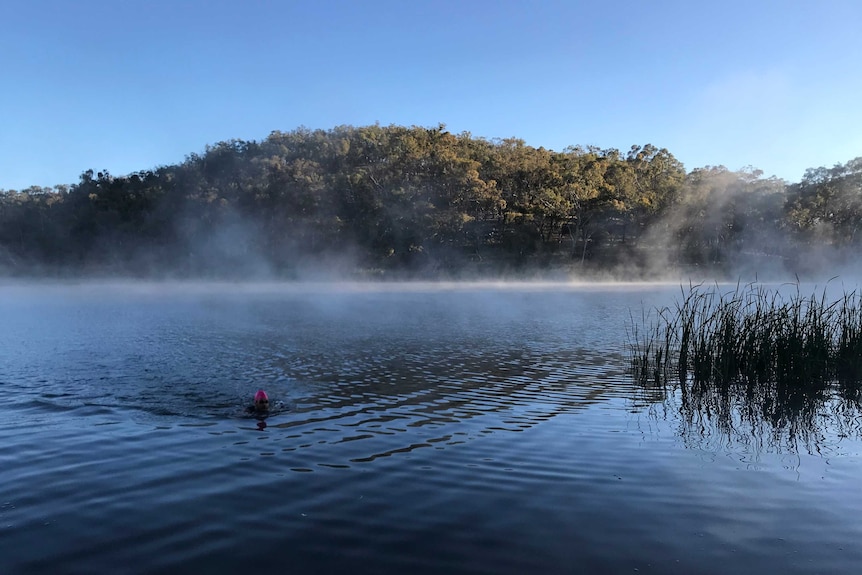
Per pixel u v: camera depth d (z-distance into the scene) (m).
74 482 5.98
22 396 9.78
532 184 58.78
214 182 65.00
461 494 5.69
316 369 12.11
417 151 56.50
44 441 7.32
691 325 12.39
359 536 4.83
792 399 9.88
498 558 4.49
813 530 4.97
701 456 6.86
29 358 13.40
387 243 56.69
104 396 9.80
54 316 23.28
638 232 59.19
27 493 5.71
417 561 4.45
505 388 10.41
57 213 70.00
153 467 6.41
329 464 6.50
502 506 5.42
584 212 55.56
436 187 55.31
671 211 56.56
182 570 4.32
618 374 11.73
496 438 7.47
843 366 11.94
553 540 4.78
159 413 8.72
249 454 6.83
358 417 8.47
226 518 5.15
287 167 58.31
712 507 5.44
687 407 9.22
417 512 5.28
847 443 7.42
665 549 4.64
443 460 6.64
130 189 68.56
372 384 10.69
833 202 56.91
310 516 5.20
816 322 12.00
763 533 4.91
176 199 62.91
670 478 6.16
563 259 57.75
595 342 15.97
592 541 4.76
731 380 11.27
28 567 4.36
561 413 8.73
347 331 18.31
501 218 58.00
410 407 9.05
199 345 15.38
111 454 6.84
